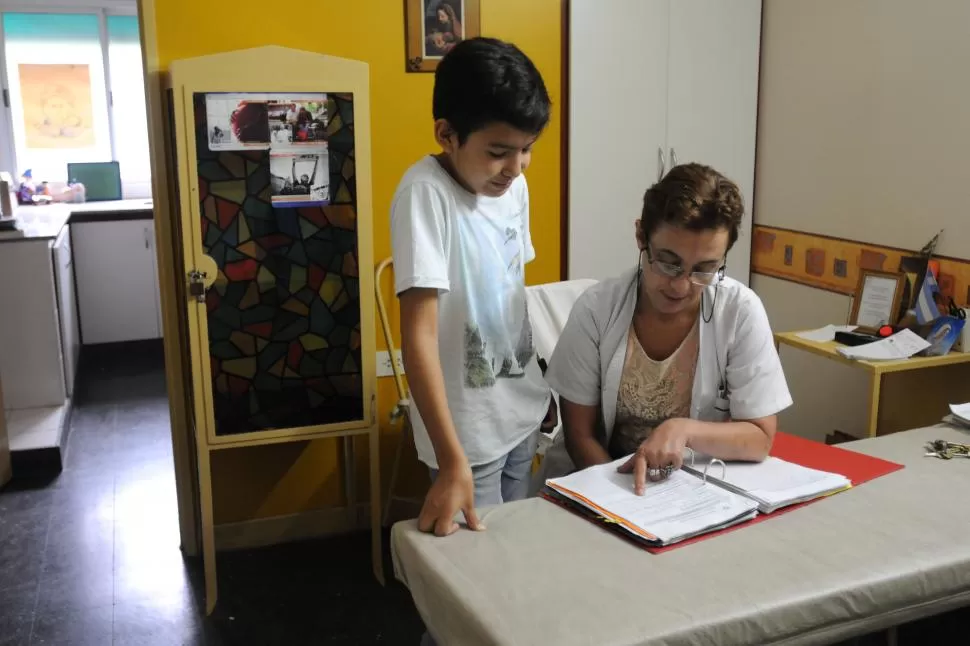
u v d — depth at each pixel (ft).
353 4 9.07
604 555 4.08
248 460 9.71
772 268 11.18
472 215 5.25
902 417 9.36
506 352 5.61
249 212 8.03
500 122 4.62
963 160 8.54
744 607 3.61
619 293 5.44
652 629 3.47
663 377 5.42
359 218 8.27
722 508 4.41
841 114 9.91
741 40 10.62
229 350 8.18
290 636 8.10
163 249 8.90
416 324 4.81
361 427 8.67
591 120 10.09
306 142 8.05
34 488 11.48
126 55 18.48
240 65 7.79
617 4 9.94
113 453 12.70
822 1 10.01
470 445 5.49
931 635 6.55
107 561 9.53
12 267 12.89
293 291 8.27
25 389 13.28
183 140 7.74
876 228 9.59
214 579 8.45
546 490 4.80
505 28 9.65
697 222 4.63
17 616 8.41
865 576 3.84
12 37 17.80
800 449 5.37
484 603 3.67
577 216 10.22
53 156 18.49
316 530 10.07
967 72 8.42
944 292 8.86
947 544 4.14
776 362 5.23
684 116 10.54
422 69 9.35
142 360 17.49
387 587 8.97
